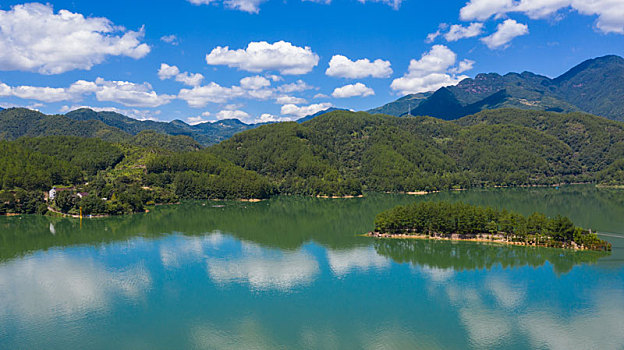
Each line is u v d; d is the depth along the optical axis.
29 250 187.00
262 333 104.81
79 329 108.38
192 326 109.25
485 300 122.88
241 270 153.88
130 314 116.75
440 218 198.00
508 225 193.25
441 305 119.69
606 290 128.50
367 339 101.06
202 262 164.75
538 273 145.25
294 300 124.75
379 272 149.50
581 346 96.50
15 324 111.31
